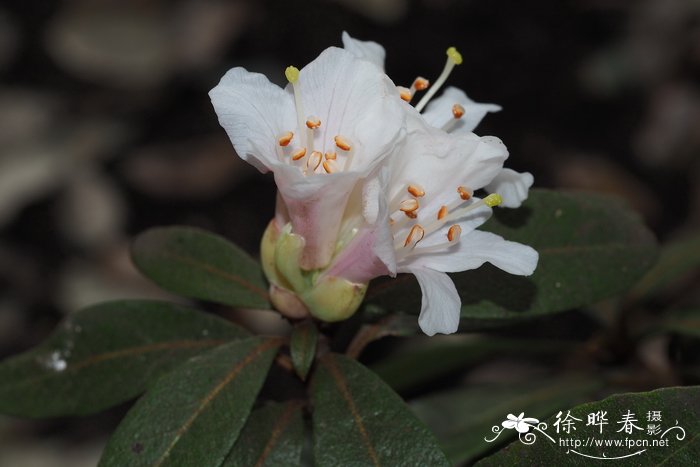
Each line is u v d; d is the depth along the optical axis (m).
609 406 0.28
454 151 0.28
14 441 0.46
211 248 0.31
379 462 0.28
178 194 0.52
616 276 0.31
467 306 0.30
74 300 0.50
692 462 0.27
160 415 0.28
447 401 0.34
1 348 0.51
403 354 0.35
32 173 0.51
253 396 0.29
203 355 0.29
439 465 0.28
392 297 0.30
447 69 0.30
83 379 0.31
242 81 0.28
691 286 0.49
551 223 0.31
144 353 0.32
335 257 0.29
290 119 0.29
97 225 0.51
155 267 0.31
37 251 0.52
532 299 0.30
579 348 0.35
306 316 0.30
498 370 0.47
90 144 0.53
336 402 0.29
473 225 0.29
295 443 0.30
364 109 0.28
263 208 0.52
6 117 0.53
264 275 0.31
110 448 0.28
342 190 0.28
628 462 0.28
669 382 0.34
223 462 0.29
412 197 0.29
